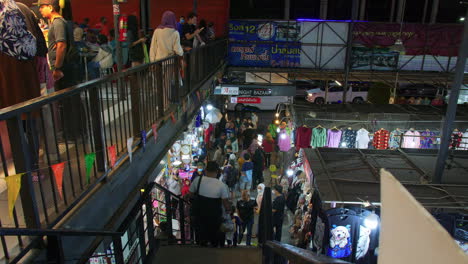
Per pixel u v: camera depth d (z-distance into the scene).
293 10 21.47
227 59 14.89
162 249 5.07
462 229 5.54
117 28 5.34
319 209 6.10
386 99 15.59
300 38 14.49
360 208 5.93
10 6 2.81
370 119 10.11
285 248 1.64
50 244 2.29
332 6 21.28
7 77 2.87
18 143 2.12
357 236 5.88
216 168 4.96
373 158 7.64
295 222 9.02
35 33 3.35
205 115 13.19
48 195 2.88
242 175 11.11
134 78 4.06
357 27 13.98
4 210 2.82
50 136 3.64
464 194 5.74
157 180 7.87
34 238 2.32
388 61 14.26
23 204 2.24
